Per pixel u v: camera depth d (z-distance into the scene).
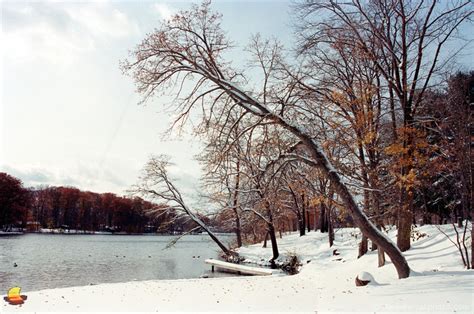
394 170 15.53
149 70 13.39
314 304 9.91
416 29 15.85
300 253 29.84
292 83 15.55
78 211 93.94
